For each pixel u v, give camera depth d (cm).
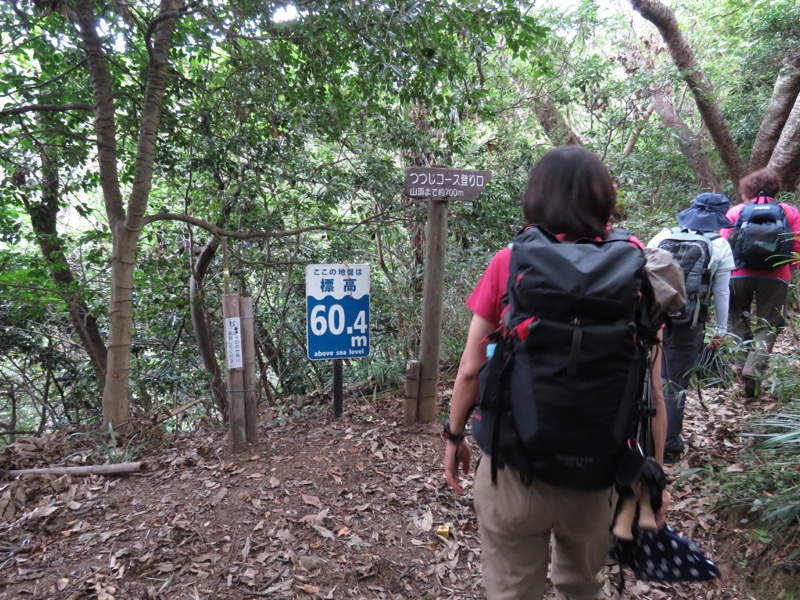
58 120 651
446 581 272
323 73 570
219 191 664
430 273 400
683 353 335
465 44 548
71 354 986
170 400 925
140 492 328
